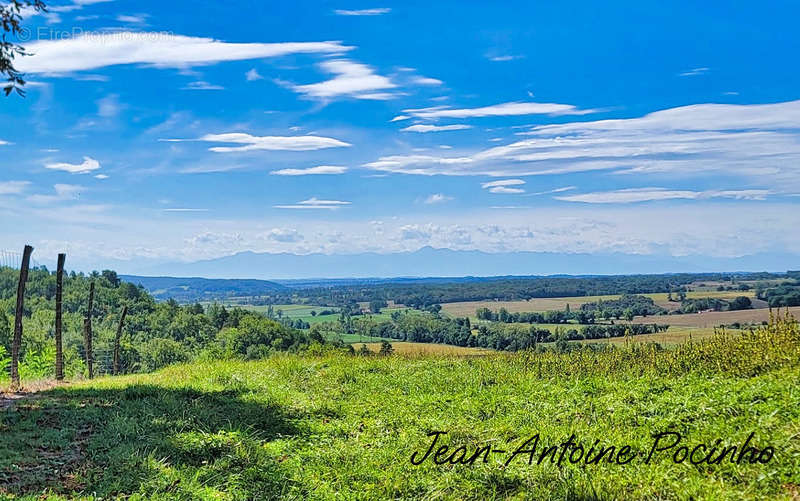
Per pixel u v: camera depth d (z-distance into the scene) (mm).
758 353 14547
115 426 11570
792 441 8492
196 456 10367
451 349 27109
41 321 49781
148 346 52156
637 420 10969
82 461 9859
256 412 13453
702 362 15617
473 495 8617
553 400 13516
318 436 11992
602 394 13695
